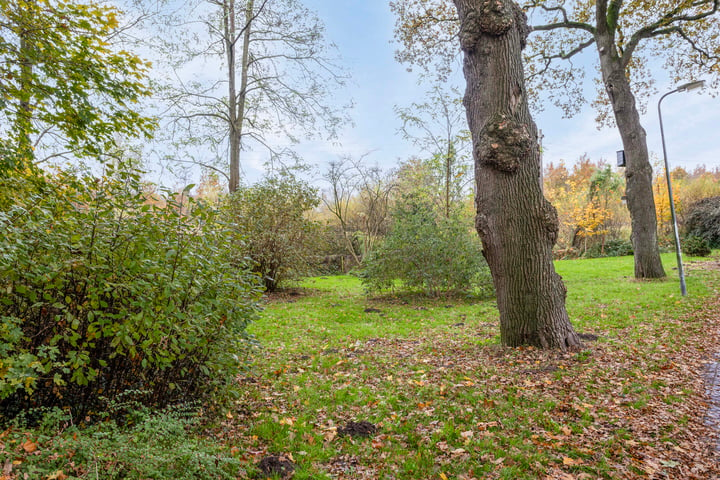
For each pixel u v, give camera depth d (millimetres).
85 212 3488
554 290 6516
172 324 3564
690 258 22469
